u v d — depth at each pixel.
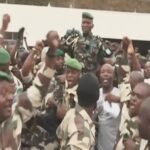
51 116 6.02
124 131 5.57
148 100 3.50
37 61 6.38
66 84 6.54
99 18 19.52
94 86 5.11
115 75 7.55
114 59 8.48
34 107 4.19
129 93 6.32
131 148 5.30
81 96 5.09
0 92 3.84
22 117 4.15
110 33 19.34
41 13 18.88
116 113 6.86
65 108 6.20
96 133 6.93
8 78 3.88
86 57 8.34
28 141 5.80
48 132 5.98
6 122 4.00
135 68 6.91
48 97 6.18
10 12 18.75
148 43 19.77
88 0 35.03
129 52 6.86
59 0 34.28
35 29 18.42
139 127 3.49
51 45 4.05
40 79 4.16
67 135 5.02
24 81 6.35
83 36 8.54
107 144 6.86
